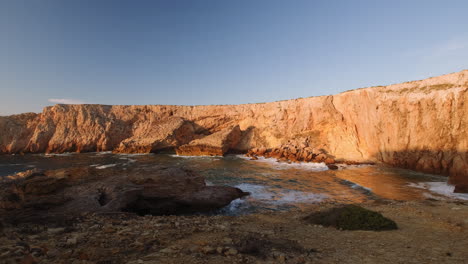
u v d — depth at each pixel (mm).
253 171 33344
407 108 34062
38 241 6207
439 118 30172
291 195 21562
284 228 10055
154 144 55719
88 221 9359
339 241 7988
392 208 14414
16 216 9117
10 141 56219
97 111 65688
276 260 5883
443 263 6047
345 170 33938
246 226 10312
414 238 8375
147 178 17859
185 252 6090
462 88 28328
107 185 16578
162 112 68312
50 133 59188
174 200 17375
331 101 52938
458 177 24344
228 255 6008
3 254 4676
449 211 13172
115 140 62719
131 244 6422
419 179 27375
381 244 7625
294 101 58500
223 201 18547
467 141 26938
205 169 34750
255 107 64375
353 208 11070
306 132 52906
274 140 55406
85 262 4957
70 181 17141
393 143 35719
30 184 14156
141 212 16688
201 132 66125
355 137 44969
